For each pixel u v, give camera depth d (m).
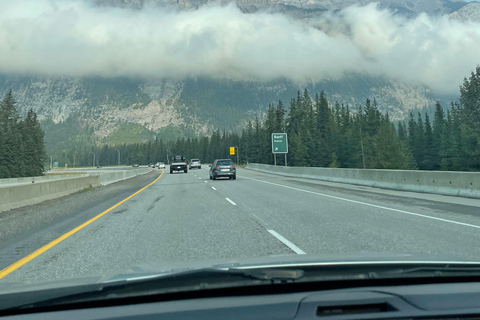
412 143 102.88
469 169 66.94
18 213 11.84
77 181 20.64
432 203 12.98
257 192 18.20
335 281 2.58
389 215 10.29
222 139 188.00
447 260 3.03
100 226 9.12
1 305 2.33
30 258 6.02
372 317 2.12
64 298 2.36
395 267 2.86
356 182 23.48
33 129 89.38
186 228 8.59
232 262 3.01
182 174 45.34
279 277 2.51
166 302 2.40
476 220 9.34
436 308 2.21
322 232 7.83
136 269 2.88
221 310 2.21
